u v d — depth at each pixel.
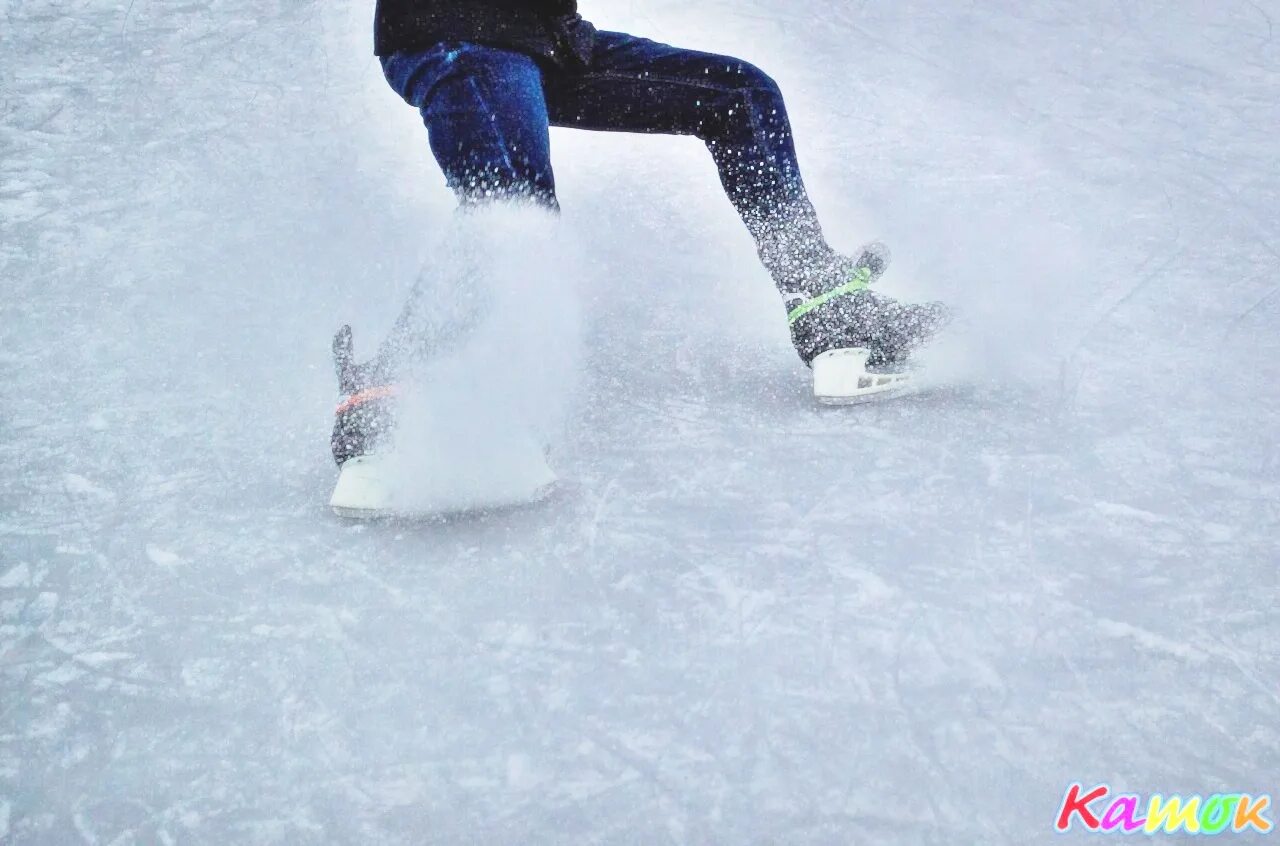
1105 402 3.80
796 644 2.78
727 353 4.28
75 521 3.46
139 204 5.86
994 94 6.99
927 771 2.41
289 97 7.24
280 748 2.57
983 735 2.50
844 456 3.54
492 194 3.28
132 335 4.64
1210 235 5.12
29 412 4.09
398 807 2.40
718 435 3.70
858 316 3.73
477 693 2.69
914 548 3.10
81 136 6.65
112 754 2.59
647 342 4.37
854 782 2.40
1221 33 7.90
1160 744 2.46
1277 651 2.70
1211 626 2.78
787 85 7.16
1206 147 6.13
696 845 2.28
